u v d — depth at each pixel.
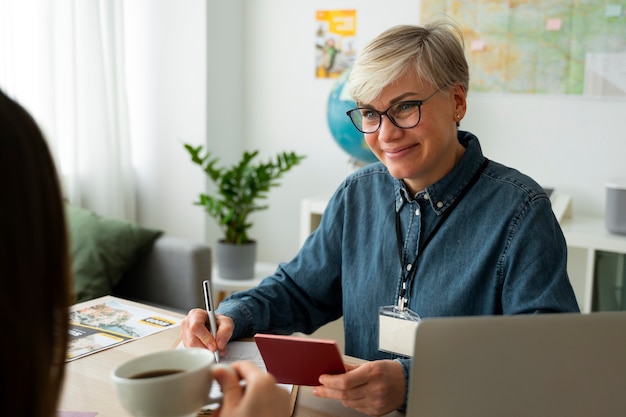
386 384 0.94
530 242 1.16
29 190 0.46
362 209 1.39
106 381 1.07
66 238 0.51
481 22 2.88
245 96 3.55
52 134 2.92
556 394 0.71
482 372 0.70
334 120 2.76
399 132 1.19
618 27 2.65
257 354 1.19
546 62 2.79
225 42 3.37
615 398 0.71
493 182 1.24
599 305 2.30
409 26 1.21
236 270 2.96
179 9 3.28
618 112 2.70
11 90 2.76
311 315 1.44
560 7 2.73
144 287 2.66
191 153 2.88
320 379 0.95
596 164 2.77
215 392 0.98
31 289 0.46
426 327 0.68
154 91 3.43
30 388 0.46
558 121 2.81
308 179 3.43
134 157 3.54
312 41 3.31
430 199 1.26
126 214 3.44
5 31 2.72
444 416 0.71
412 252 1.28
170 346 1.24
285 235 3.53
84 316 1.40
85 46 3.07
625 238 2.25
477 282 1.20
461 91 1.24
